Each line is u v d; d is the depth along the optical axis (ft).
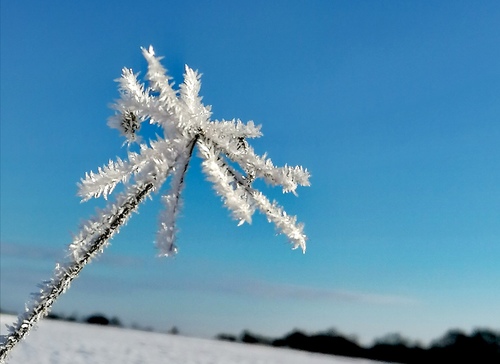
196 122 0.88
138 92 0.87
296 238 0.88
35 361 5.50
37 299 0.84
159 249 0.81
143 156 0.87
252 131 0.91
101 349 7.13
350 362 9.60
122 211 0.85
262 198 0.89
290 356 9.30
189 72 0.89
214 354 8.23
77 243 0.85
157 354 7.46
